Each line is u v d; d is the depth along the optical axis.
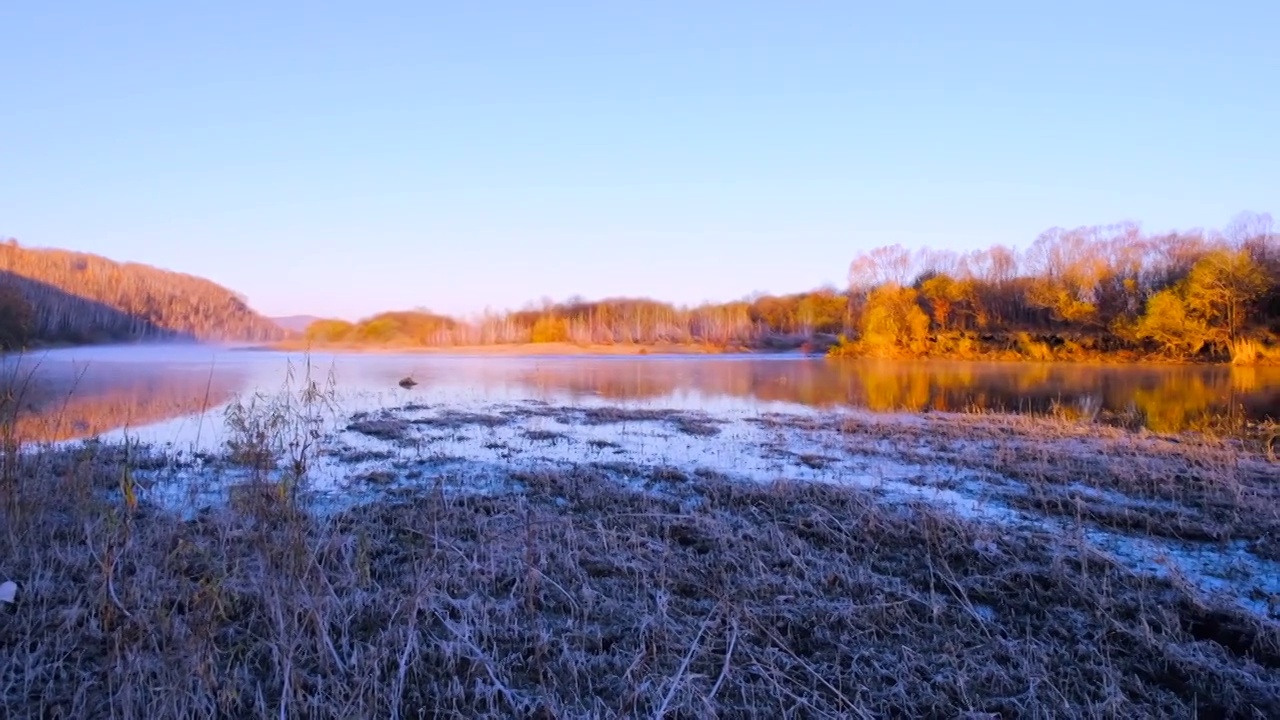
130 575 6.73
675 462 13.40
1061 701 4.95
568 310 108.44
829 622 6.16
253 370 41.12
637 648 5.69
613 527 8.73
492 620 6.11
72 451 12.59
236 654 5.45
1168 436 16.78
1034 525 9.19
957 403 24.42
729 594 6.62
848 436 16.55
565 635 5.83
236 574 6.55
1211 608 6.40
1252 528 9.01
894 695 5.01
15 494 7.68
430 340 96.44
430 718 4.79
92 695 4.78
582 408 22.08
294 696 4.77
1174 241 61.75
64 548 7.41
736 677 5.23
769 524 8.71
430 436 16.03
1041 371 42.38
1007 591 6.93
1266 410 22.47
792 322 100.56
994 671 5.29
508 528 8.40
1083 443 15.44
